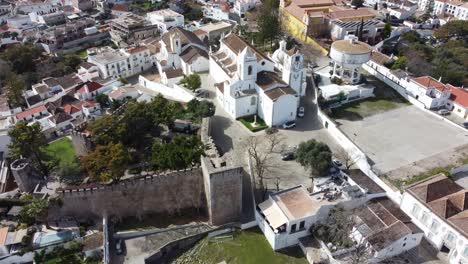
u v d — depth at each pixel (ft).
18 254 229.04
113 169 250.78
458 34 556.51
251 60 338.34
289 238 241.35
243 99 347.56
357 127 350.64
